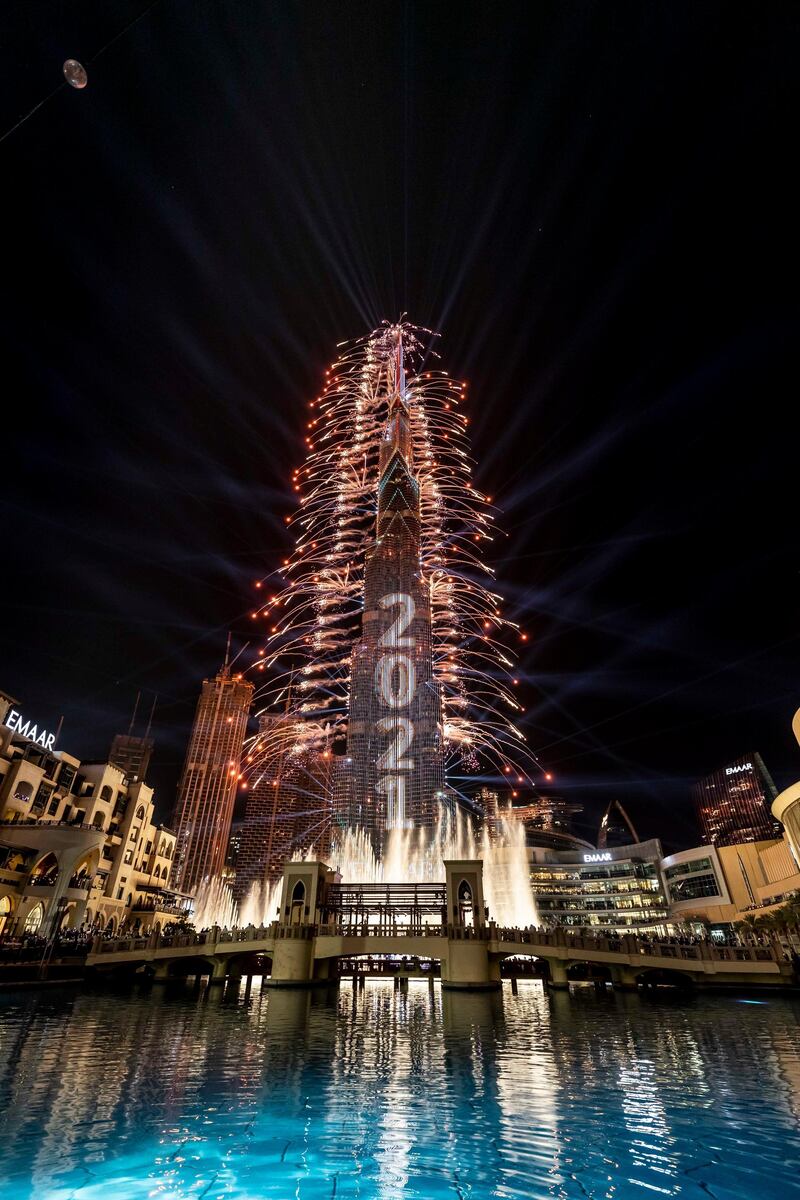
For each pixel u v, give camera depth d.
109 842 90.75
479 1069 23.64
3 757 75.88
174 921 104.25
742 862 126.94
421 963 60.41
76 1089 20.20
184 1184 13.81
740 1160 15.06
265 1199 13.18
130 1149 15.61
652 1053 26.34
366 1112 18.47
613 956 50.81
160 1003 41.62
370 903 58.66
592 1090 20.72
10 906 70.31
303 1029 32.38
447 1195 13.44
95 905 82.50
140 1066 23.47
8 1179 13.86
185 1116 17.98
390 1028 32.94
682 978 54.03
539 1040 29.47
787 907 72.25
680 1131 16.89
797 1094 20.09
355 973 58.38
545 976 59.50
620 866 168.12
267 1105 19.05
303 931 51.12
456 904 54.19
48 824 75.00
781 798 87.69
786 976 48.62
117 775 95.50
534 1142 16.17
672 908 145.50
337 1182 14.00
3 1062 23.34
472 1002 44.78
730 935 113.25
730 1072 22.94
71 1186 13.62
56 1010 37.19
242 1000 44.28
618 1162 14.99
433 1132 16.86
